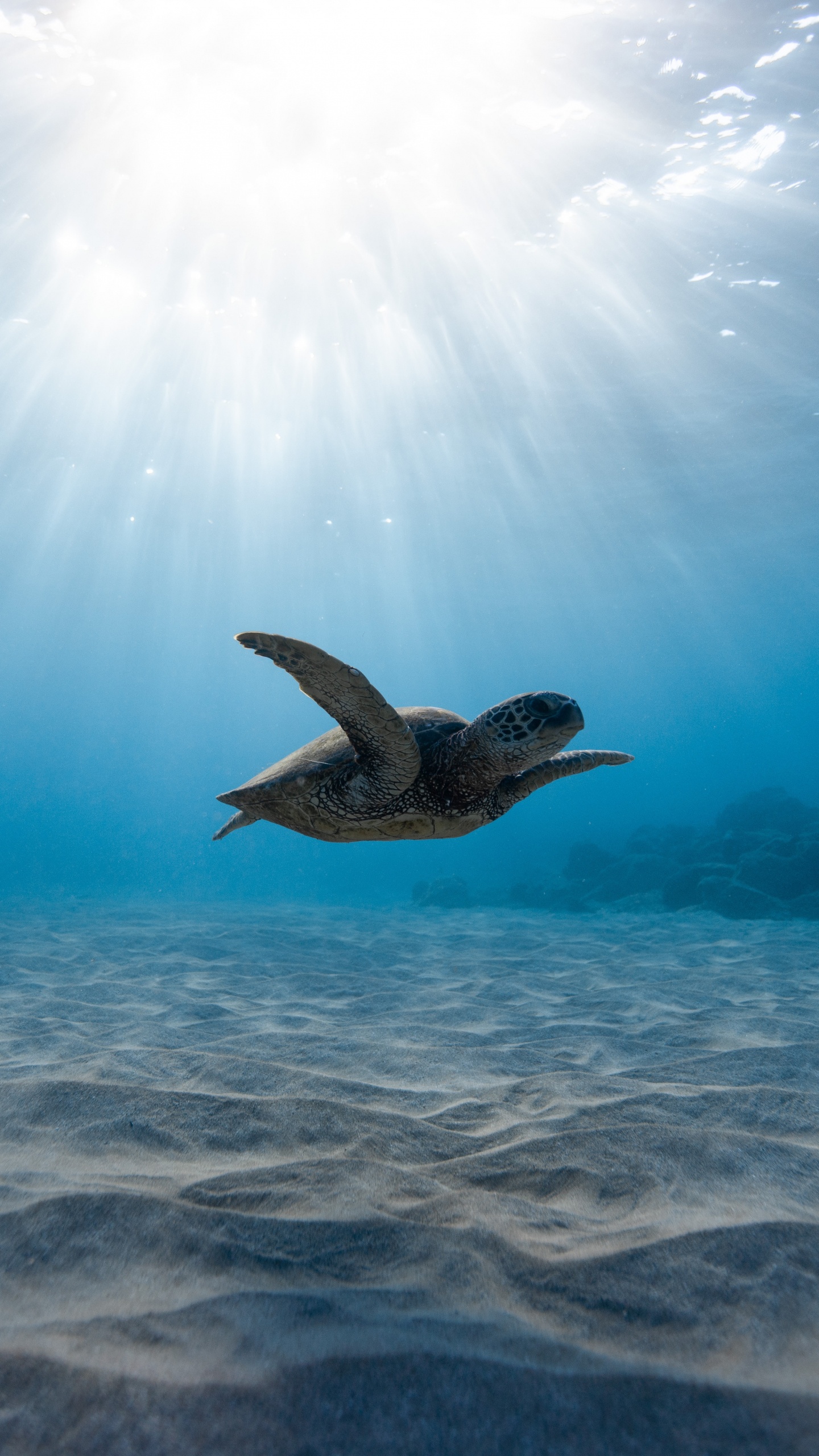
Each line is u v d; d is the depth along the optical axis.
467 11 9.00
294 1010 5.99
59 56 9.69
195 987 6.91
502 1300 1.60
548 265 13.55
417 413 18.70
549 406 18.38
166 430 19.73
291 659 2.34
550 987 7.05
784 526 27.95
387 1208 2.11
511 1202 2.17
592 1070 4.14
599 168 11.45
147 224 12.68
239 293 14.39
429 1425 1.23
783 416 19.27
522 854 35.12
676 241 12.99
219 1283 1.63
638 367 16.78
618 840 35.38
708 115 10.59
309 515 25.94
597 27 9.26
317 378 17.16
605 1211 2.17
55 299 14.58
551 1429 1.23
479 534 28.30
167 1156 2.56
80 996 6.20
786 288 14.21
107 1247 1.75
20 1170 2.30
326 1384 1.31
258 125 10.70
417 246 13.02
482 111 10.45
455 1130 3.07
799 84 10.09
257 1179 2.26
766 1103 3.14
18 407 18.62
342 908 18.97
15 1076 3.79
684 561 32.75
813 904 12.61
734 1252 1.76
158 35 9.32
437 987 7.05
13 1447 1.14
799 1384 1.32
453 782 2.98
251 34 9.30
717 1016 5.43
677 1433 1.21
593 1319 1.54
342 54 9.56
